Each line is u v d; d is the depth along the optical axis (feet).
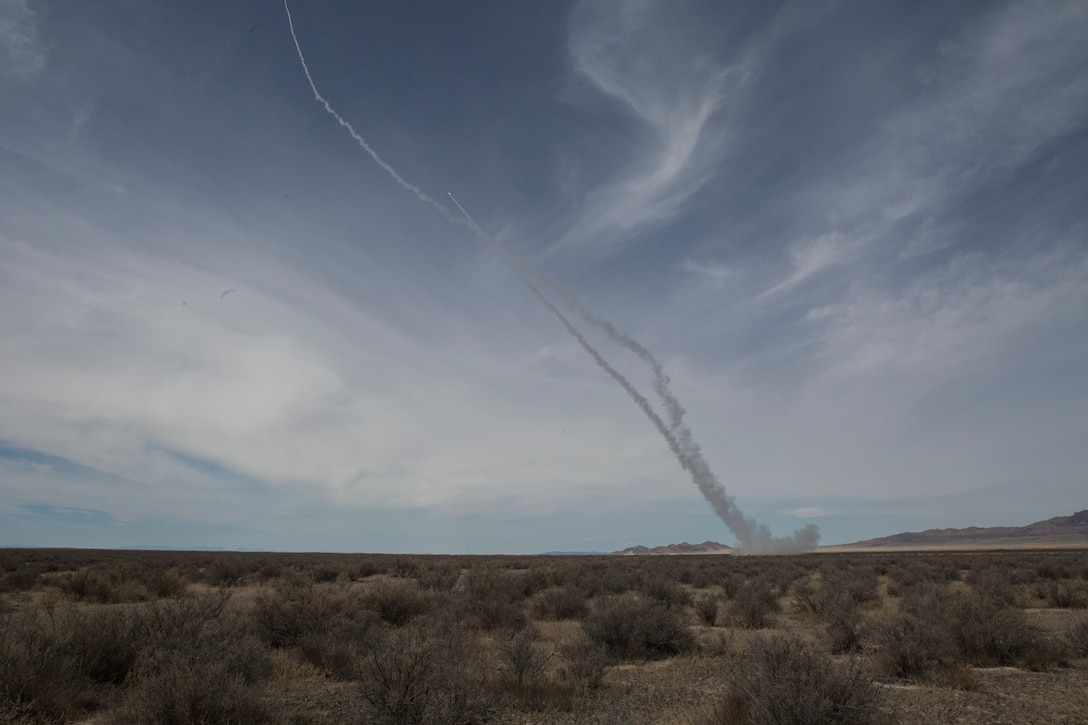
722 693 38.42
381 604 68.08
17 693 32.89
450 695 33.35
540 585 110.93
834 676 31.24
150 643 40.47
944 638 47.47
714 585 129.39
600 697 39.24
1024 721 32.99
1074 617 71.56
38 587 107.86
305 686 41.22
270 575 136.15
